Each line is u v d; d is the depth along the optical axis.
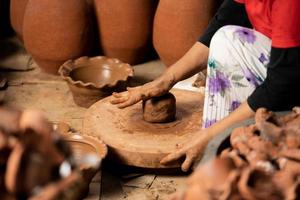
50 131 1.00
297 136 1.46
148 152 2.34
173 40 3.29
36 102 3.17
